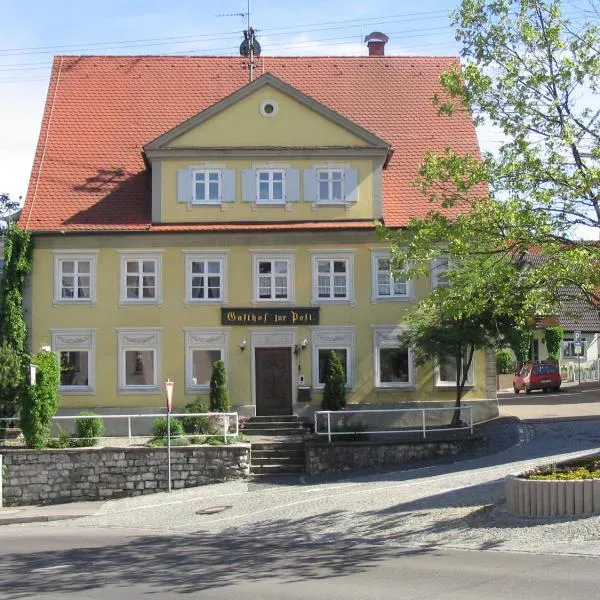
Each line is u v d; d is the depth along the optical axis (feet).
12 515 82.28
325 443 93.15
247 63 136.77
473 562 45.44
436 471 82.99
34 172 120.26
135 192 118.93
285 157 115.03
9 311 111.96
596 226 57.72
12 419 104.42
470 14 59.98
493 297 61.00
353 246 114.42
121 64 135.74
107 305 113.60
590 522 49.60
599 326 208.85
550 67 59.06
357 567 46.37
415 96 132.46
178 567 49.42
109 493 91.50
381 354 114.32
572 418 108.58
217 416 104.12
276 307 113.70
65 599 40.83
